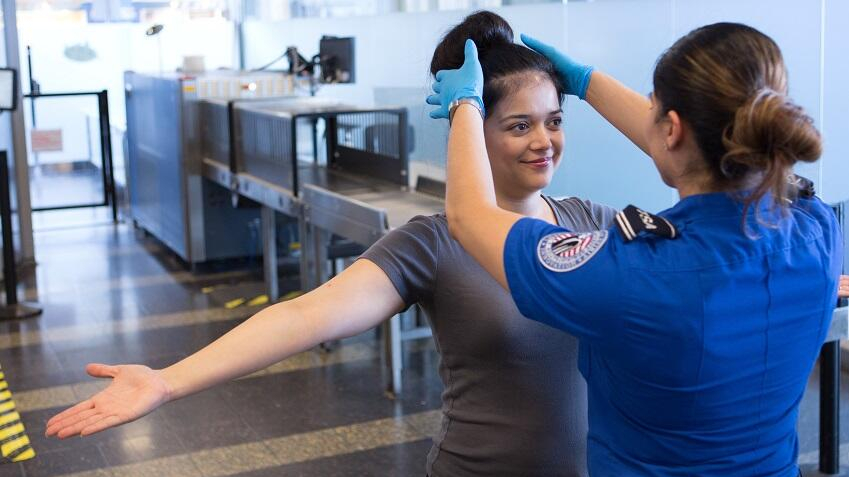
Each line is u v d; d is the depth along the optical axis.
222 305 5.89
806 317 1.22
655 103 1.20
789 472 1.28
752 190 1.17
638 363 1.18
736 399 1.20
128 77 7.83
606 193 3.94
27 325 5.52
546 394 1.51
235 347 1.33
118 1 8.43
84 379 4.62
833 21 3.06
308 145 5.75
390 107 5.21
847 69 3.08
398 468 3.59
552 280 1.18
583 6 3.96
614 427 1.26
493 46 1.54
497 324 1.48
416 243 1.49
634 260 1.16
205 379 1.30
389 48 6.10
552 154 1.53
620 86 1.53
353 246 5.25
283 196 5.16
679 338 1.15
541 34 4.23
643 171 3.74
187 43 8.74
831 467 3.40
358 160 5.32
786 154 1.08
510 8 4.45
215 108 6.30
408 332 4.36
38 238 7.93
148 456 3.72
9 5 6.93
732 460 1.22
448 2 5.55
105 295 6.16
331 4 7.26
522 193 1.54
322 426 4.00
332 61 5.96
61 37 8.29
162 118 6.97
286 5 8.01
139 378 1.27
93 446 3.82
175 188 6.82
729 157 1.11
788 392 1.24
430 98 1.46
